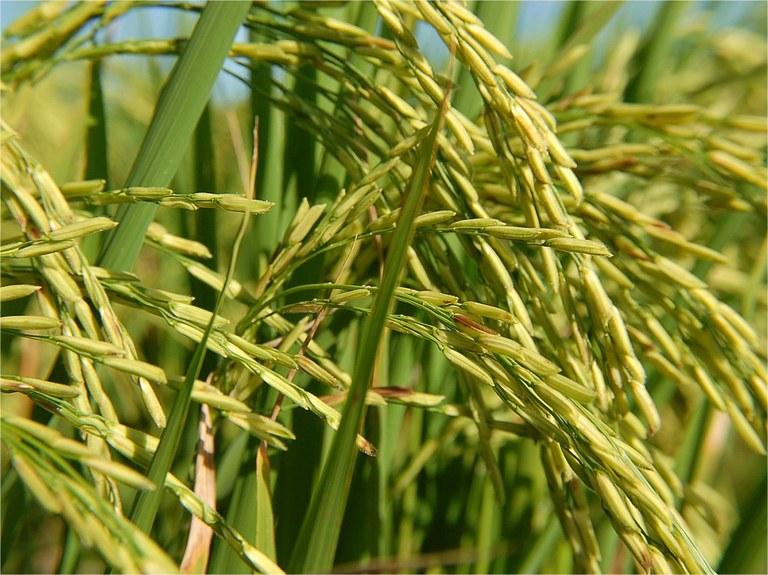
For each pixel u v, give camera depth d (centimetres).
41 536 39
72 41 29
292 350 28
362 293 25
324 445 31
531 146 25
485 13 33
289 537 31
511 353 23
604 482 24
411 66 26
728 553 32
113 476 20
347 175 32
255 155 27
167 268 38
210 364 31
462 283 28
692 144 30
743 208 30
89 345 23
